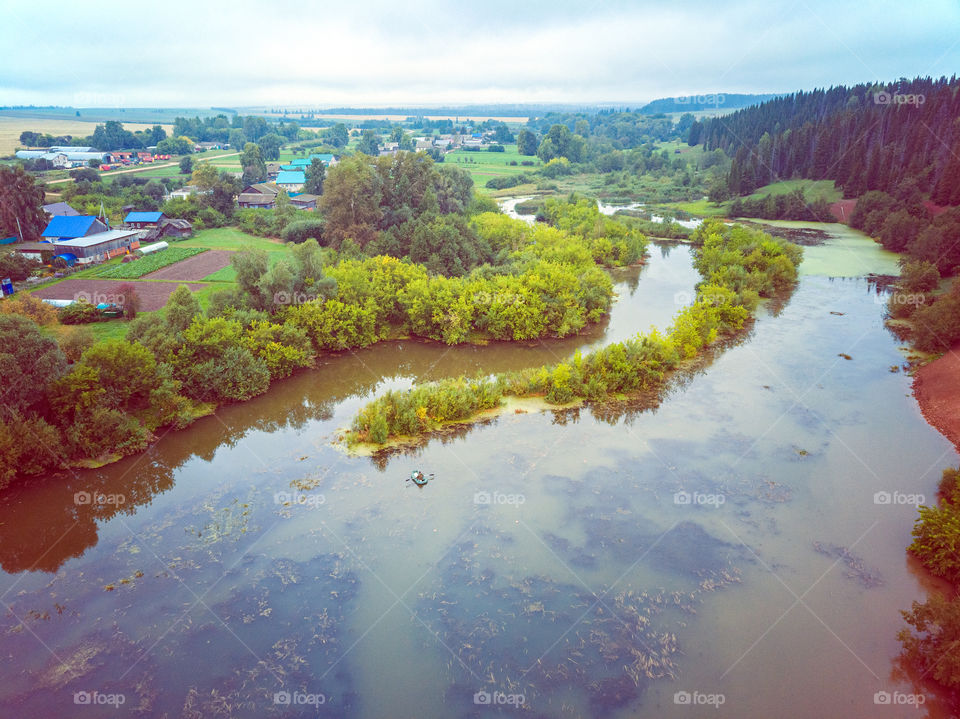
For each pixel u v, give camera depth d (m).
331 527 43.44
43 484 47.94
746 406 60.78
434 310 76.38
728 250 113.12
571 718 29.83
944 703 30.25
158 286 90.62
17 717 29.94
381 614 36.16
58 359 51.06
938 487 47.19
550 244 111.06
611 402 61.66
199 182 144.00
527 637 34.56
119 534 42.94
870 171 156.00
